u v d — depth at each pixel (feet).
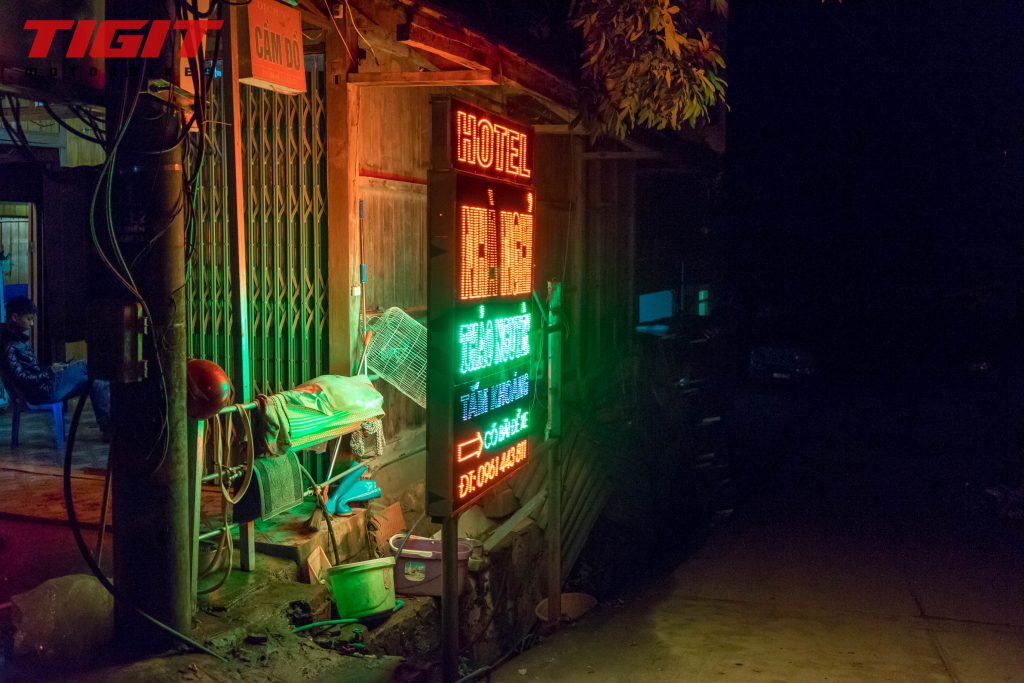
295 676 16.33
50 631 15.33
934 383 75.56
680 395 48.62
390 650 20.18
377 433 23.54
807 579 27.22
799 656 20.83
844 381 77.36
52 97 14.73
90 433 30.14
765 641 21.90
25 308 27.96
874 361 85.15
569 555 30.58
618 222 46.11
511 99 33.53
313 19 22.12
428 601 22.04
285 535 20.89
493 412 18.39
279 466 19.51
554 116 35.76
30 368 27.68
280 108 24.20
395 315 25.03
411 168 27.40
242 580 18.98
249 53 18.01
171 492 15.96
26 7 14.10
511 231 19.12
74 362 28.53
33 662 15.34
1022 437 44.55
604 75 28.37
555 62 27.53
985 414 56.75
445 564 16.78
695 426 46.11
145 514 15.87
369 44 22.85
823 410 62.80
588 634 22.58
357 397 21.52
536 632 27.81
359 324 24.22
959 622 23.39
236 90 17.94
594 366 41.96
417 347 25.20
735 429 55.11
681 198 57.88
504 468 19.16
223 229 24.71
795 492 39.52
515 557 27.73
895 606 24.73
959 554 29.81
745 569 28.27
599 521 34.76
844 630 22.75
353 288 23.98
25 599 15.56
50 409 27.94
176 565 16.11
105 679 14.96
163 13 15.21
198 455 17.42
